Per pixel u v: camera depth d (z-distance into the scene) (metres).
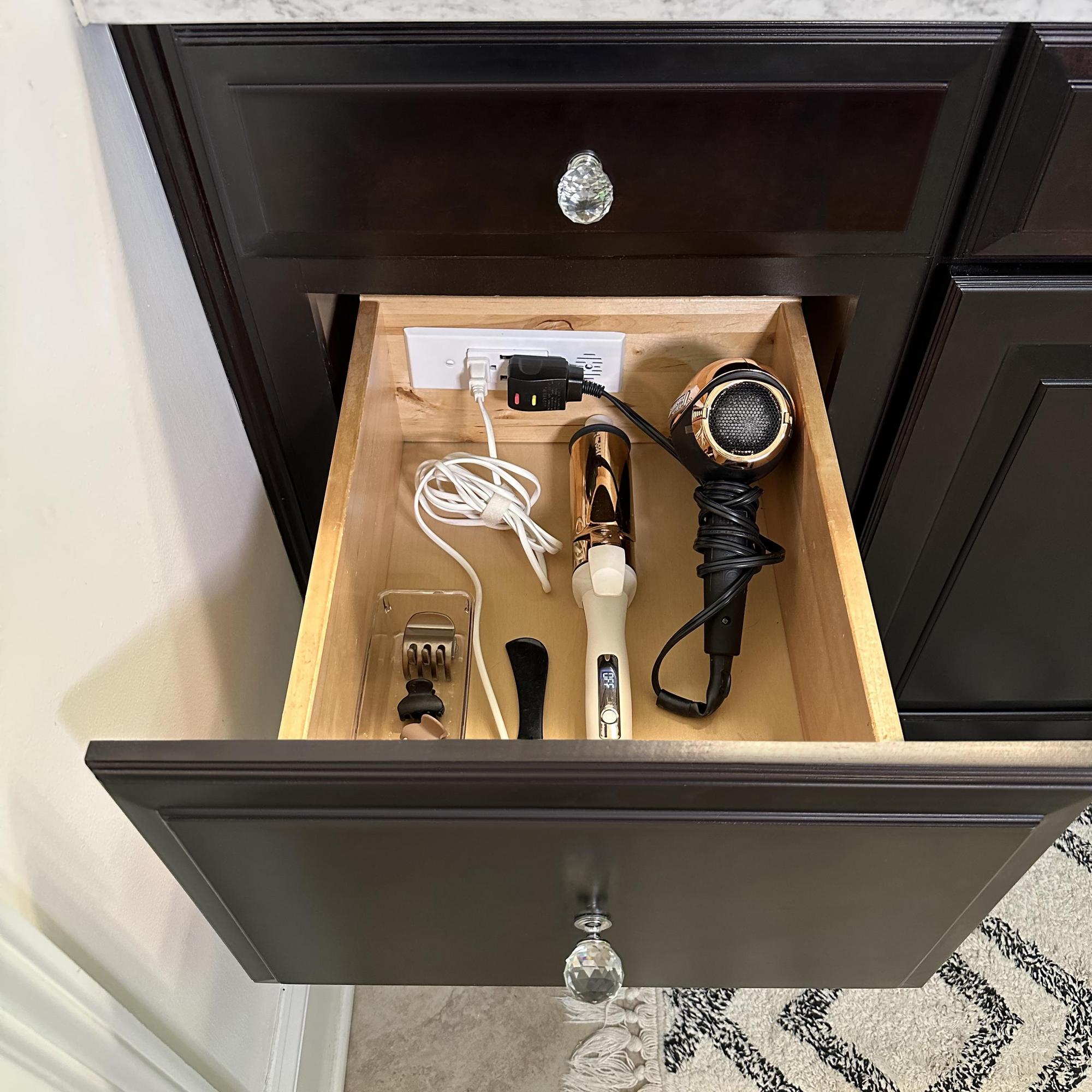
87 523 0.54
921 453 0.79
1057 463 0.78
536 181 0.63
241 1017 0.82
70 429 0.52
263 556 0.88
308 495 0.88
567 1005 1.03
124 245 0.59
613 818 0.51
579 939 0.67
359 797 0.49
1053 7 0.53
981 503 0.83
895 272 0.69
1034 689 1.02
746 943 0.67
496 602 0.81
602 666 0.72
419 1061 1.02
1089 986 1.02
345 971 0.73
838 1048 0.99
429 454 0.90
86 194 0.54
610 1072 0.99
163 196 0.65
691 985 0.76
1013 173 0.62
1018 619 0.93
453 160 0.62
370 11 0.53
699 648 0.78
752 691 0.75
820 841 0.53
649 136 0.61
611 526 0.77
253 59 0.57
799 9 0.53
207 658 0.74
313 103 0.59
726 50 0.57
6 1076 0.51
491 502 0.81
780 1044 1.00
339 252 0.68
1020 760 0.48
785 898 0.60
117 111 0.58
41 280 0.49
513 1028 1.03
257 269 0.69
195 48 0.57
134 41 0.56
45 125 0.50
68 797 0.54
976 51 0.57
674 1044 1.00
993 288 0.67
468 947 0.69
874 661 0.59
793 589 0.75
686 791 0.49
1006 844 0.53
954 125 0.60
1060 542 0.85
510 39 0.56
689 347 0.82
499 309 0.78
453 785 0.48
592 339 0.80
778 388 0.72
